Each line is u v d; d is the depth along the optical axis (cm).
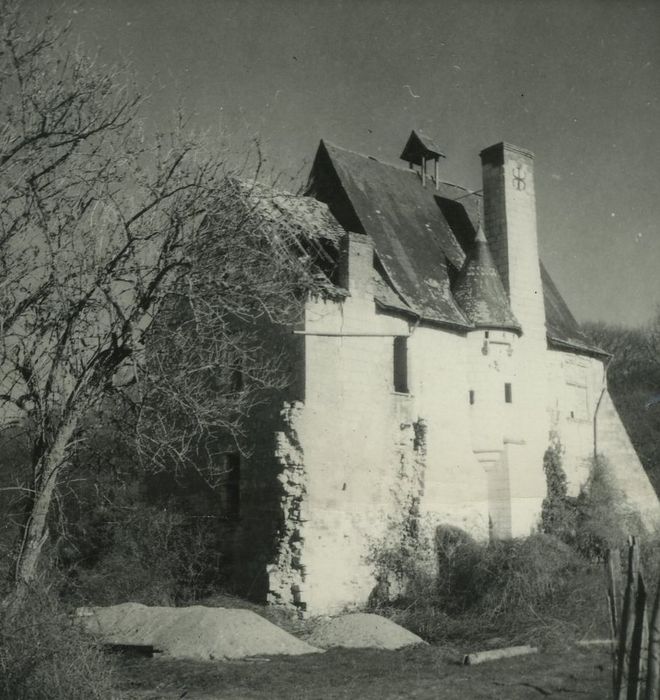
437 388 2478
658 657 869
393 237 2692
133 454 1831
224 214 1611
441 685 1336
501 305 2636
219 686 1329
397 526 2306
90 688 1152
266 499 2197
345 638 1764
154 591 2091
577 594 1902
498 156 2884
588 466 2967
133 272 1544
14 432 1631
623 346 5275
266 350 2267
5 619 1154
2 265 1418
